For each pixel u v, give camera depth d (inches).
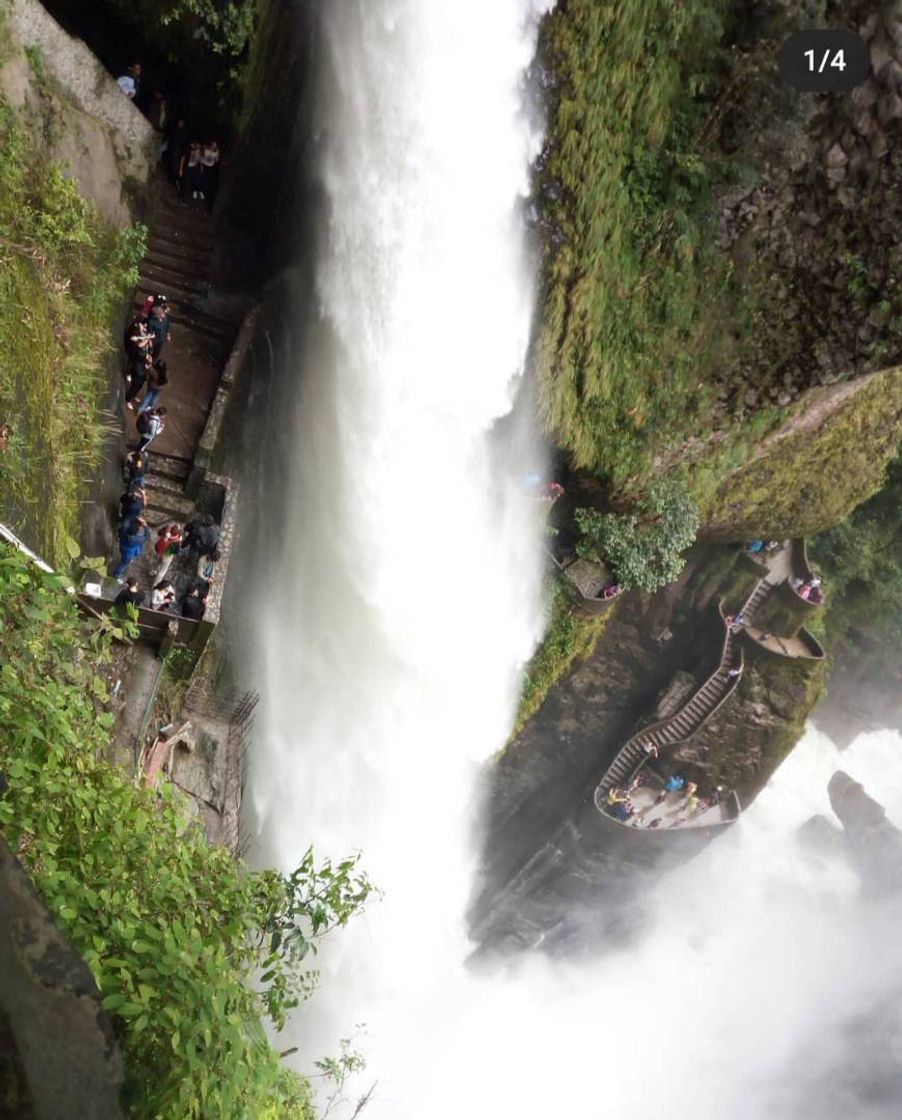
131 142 669.9
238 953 319.0
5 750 298.4
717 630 1154.7
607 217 751.7
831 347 813.9
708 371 850.8
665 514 944.3
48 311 523.2
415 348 777.6
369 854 928.9
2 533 375.2
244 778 686.5
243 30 655.1
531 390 799.1
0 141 499.5
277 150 761.6
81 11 692.1
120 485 621.9
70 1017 136.3
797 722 1147.9
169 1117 231.1
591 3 661.3
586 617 990.4
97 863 297.0
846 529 1331.2
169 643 574.9
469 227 732.0
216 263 770.2
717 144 757.9
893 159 711.7
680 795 1158.3
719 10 705.6
